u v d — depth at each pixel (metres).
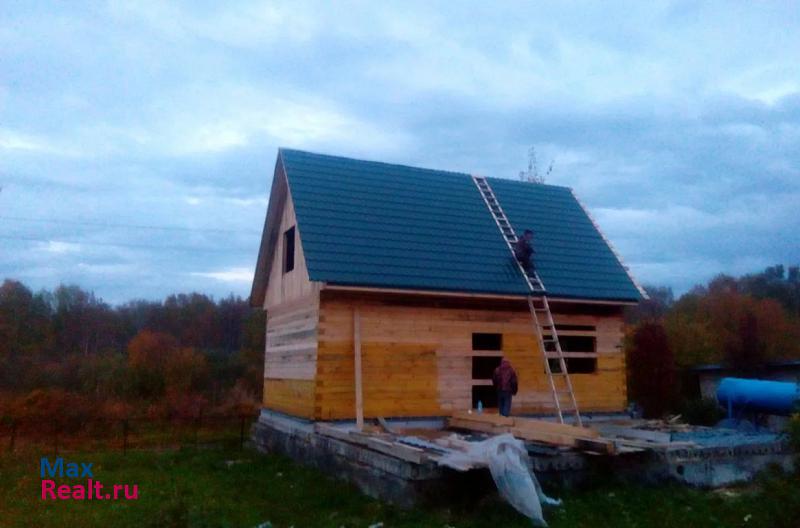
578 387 17.48
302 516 10.52
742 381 18.91
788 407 17.25
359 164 18.84
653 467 11.91
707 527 9.24
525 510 9.43
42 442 23.09
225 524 9.48
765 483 7.55
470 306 16.67
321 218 16.28
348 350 15.30
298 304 16.95
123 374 38.38
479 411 15.75
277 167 18.41
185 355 39.97
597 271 18.48
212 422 28.14
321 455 14.16
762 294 52.94
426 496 10.37
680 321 33.12
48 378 38.41
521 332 17.16
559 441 11.74
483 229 18.31
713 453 12.39
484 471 10.64
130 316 59.00
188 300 60.88
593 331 17.97
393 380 15.51
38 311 50.78
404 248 16.42
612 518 9.74
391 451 11.09
